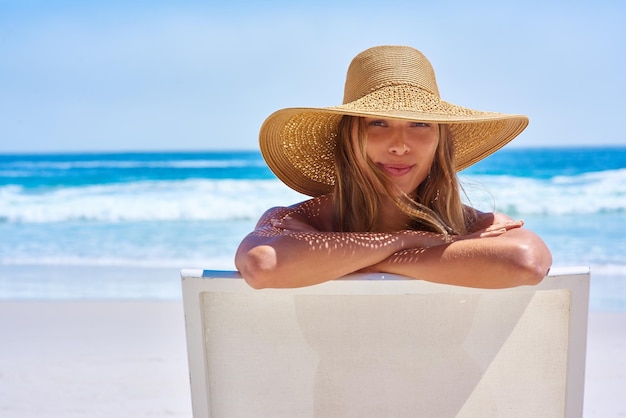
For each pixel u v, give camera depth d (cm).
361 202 189
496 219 193
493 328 142
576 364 142
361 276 140
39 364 450
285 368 146
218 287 141
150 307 626
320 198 204
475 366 144
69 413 360
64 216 1644
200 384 147
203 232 1410
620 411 355
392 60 177
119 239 1328
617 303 667
